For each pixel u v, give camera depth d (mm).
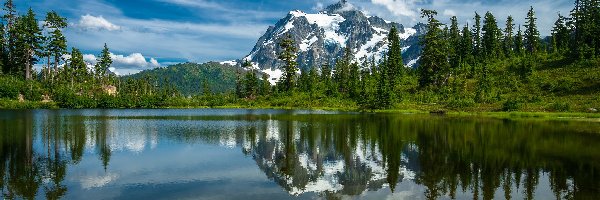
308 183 23516
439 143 38844
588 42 122562
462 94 108188
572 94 92938
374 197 20609
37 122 61781
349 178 24797
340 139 42562
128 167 27781
